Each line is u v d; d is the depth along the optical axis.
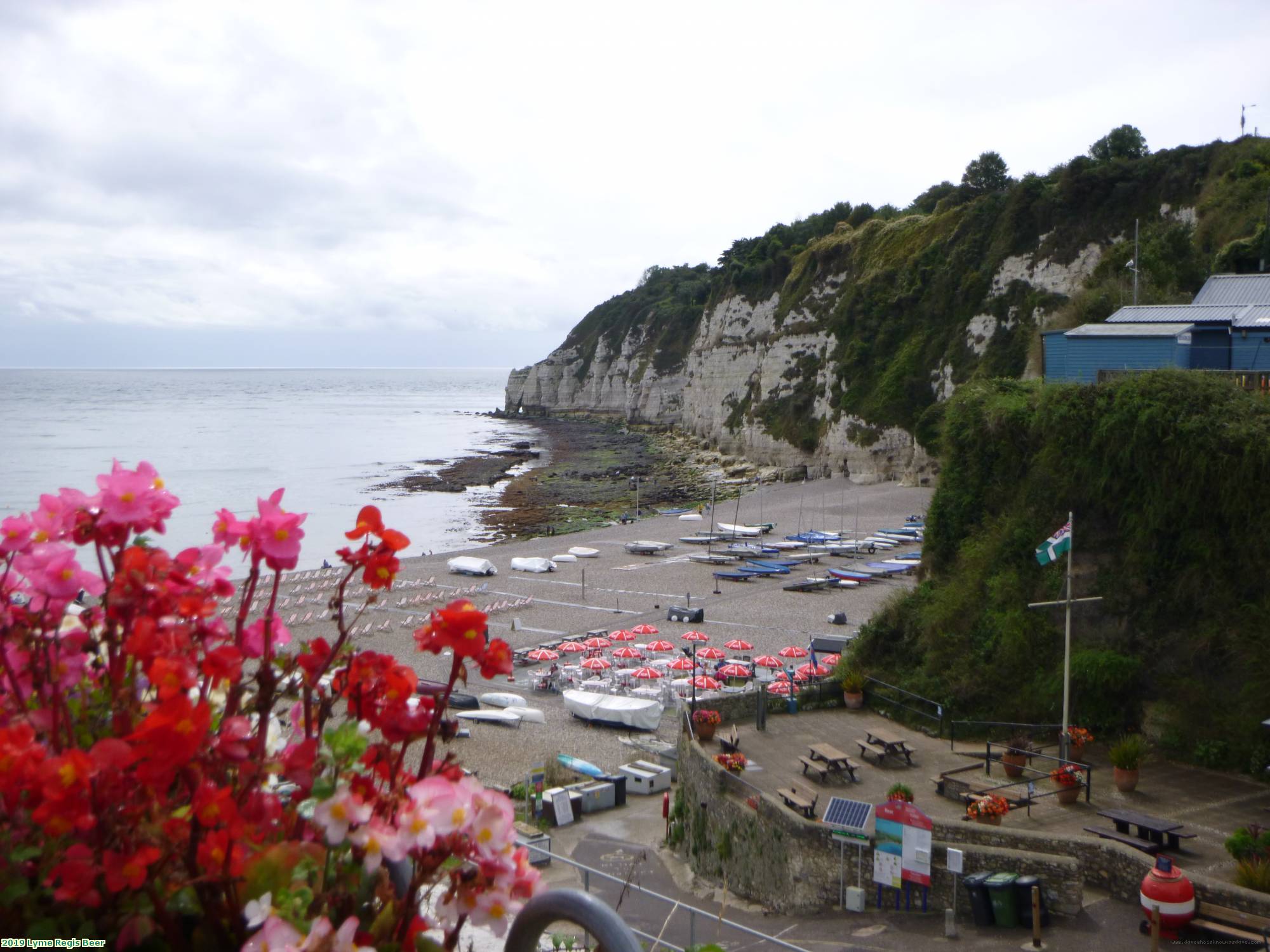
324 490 140.25
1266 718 27.03
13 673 3.81
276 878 3.25
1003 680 31.77
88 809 3.22
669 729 46.34
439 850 3.53
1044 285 115.94
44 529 3.82
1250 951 17.66
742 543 94.31
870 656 36.41
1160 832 21.70
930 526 38.38
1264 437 29.42
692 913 12.08
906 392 125.00
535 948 3.68
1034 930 18.95
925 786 26.61
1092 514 32.88
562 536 103.88
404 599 71.12
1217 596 29.52
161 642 3.49
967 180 143.75
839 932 20.42
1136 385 32.53
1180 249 78.62
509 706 48.19
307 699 3.90
